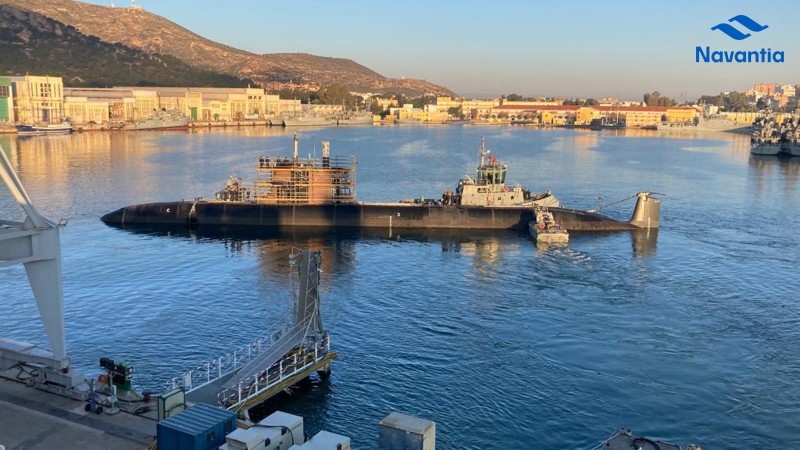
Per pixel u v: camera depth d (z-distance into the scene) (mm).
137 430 31531
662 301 70688
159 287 74625
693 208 132750
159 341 57844
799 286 76750
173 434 28672
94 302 68750
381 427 30891
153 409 33781
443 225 112562
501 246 99125
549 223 106312
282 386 45656
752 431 43406
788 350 57031
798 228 112375
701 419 44938
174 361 53438
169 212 112375
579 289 75250
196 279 78312
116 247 95062
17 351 37625
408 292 74000
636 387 49625
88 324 62062
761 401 47594
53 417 32469
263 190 128250
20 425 31578
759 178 182750
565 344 58094
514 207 115000
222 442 29562
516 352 56188
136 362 53156
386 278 80188
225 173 179875
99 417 32688
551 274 82062
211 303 68875
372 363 53594
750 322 64125
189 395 42531
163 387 48344
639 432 43156
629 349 57000
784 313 66938
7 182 33594
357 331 61062
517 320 64375
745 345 58156
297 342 48438
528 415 45250
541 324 63250
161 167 191750
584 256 92250
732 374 52094
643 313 66625
